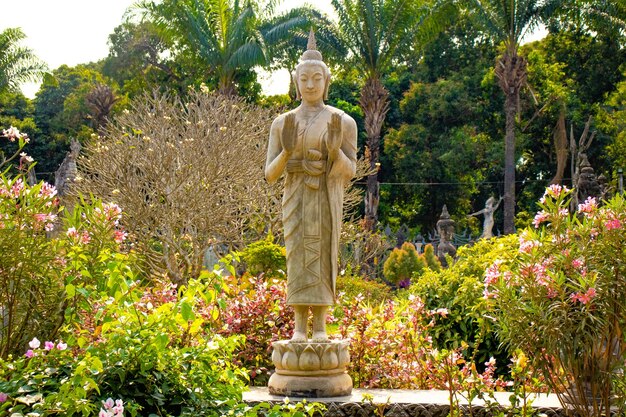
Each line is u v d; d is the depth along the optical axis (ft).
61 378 15.80
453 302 29.14
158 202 47.03
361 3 74.49
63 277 19.20
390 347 25.45
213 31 78.84
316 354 20.66
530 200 110.11
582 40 107.96
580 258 18.94
